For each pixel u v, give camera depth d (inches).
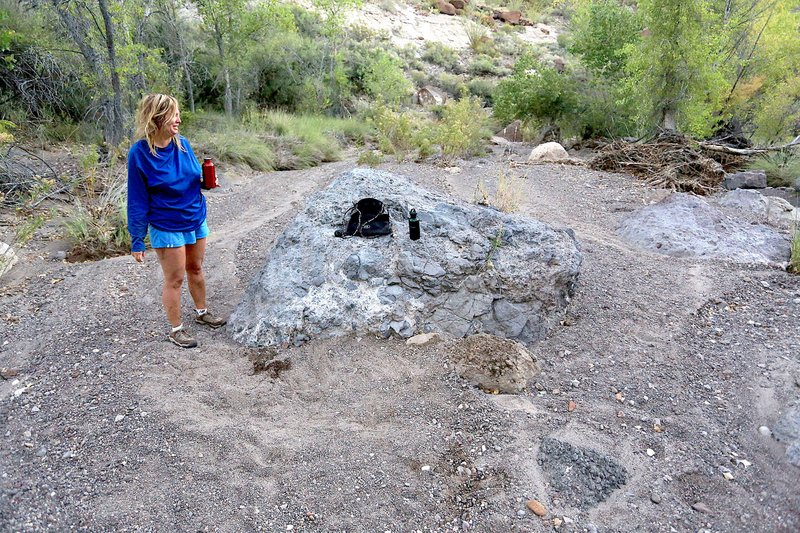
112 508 111.7
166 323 179.8
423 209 186.9
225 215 305.4
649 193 332.8
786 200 335.9
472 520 109.3
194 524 108.7
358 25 1067.9
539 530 106.6
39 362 159.6
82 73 410.9
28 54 410.6
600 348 165.8
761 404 142.3
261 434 132.0
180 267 157.4
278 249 181.6
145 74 430.0
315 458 125.0
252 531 107.5
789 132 488.4
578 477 118.7
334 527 108.3
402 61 985.5
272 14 587.2
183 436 130.3
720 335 173.2
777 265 221.3
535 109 597.9
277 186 371.9
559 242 181.5
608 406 141.3
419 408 140.1
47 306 192.9
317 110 711.7
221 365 157.1
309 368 155.6
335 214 185.8
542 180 368.8
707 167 374.3
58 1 380.2
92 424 133.9
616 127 561.9
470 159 479.2
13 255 225.0
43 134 398.6
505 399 143.3
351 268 171.0
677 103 461.7
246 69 653.3
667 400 144.2
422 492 116.1
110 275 216.4
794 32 519.5
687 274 213.3
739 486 117.9
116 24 401.4
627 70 515.5
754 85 514.0
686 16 440.1
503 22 1306.6
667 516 110.3
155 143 144.0
